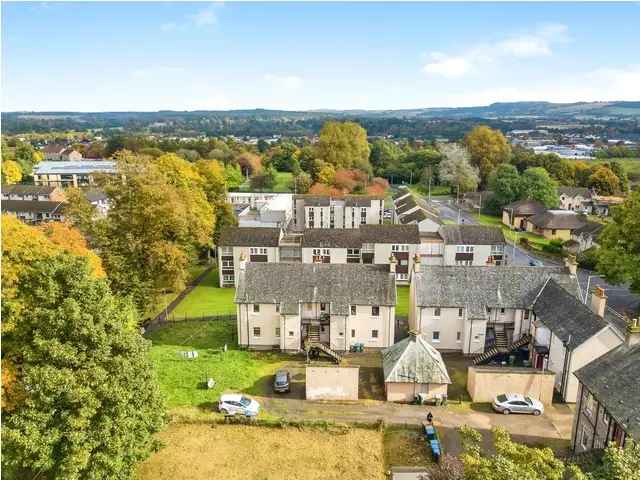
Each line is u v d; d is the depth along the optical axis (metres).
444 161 163.38
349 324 56.41
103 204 132.50
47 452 28.05
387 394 45.59
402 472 35.31
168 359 52.44
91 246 65.69
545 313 51.34
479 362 52.97
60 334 30.62
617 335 43.56
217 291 79.50
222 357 53.78
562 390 46.53
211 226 83.94
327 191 139.12
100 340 30.91
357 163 167.88
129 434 30.75
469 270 57.22
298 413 43.38
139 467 35.81
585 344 44.19
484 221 131.25
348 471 35.78
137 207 64.88
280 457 37.28
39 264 33.06
